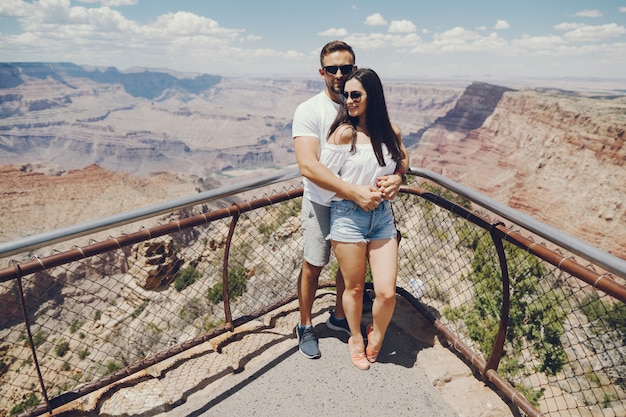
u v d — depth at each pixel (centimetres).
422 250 675
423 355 384
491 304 543
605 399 425
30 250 269
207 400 338
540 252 273
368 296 459
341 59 313
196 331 805
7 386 1170
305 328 388
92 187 11800
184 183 13062
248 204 377
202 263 1121
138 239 306
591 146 10969
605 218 9425
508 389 321
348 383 350
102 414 337
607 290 227
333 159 320
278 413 321
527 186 12731
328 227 354
